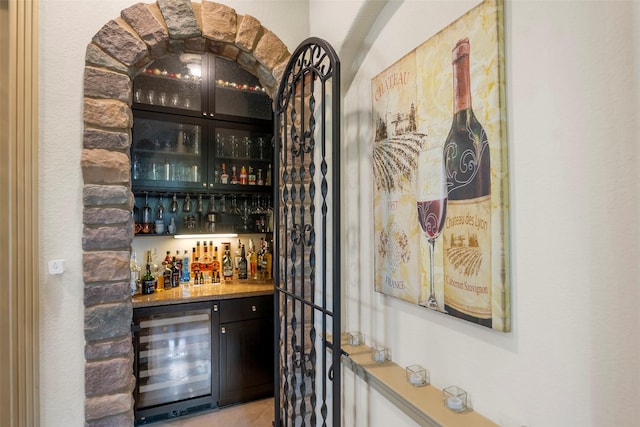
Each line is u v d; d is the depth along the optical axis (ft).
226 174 9.46
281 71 6.08
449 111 3.46
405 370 4.23
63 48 4.92
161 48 5.59
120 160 5.08
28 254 4.35
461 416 3.20
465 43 3.27
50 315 4.77
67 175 4.89
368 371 4.25
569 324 2.49
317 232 6.10
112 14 5.24
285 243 5.52
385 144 4.50
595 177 2.34
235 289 8.77
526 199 2.79
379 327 4.75
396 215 4.29
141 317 7.57
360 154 5.19
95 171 4.94
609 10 2.28
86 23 5.07
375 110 4.73
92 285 4.91
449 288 3.47
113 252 5.02
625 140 2.19
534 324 2.73
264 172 10.13
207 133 9.04
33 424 4.50
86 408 4.83
